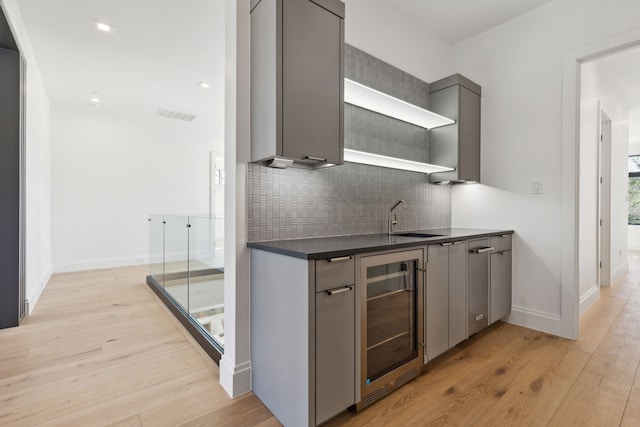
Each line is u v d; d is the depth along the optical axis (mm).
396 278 1789
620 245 4801
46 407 1624
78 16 2631
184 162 5945
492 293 2543
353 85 2061
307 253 1363
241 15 1757
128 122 5406
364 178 2461
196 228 2609
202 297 2438
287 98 1606
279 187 1953
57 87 4098
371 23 2498
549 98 2578
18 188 2705
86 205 5078
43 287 3928
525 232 2709
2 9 2133
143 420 1531
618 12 2248
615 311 3123
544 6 2615
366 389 1608
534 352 2227
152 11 2578
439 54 3096
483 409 1602
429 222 2986
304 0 1679
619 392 1736
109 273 4812
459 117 2764
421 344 1909
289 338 1475
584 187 3094
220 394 1751
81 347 2326
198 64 3486
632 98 4281
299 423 1415
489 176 2934
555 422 1502
